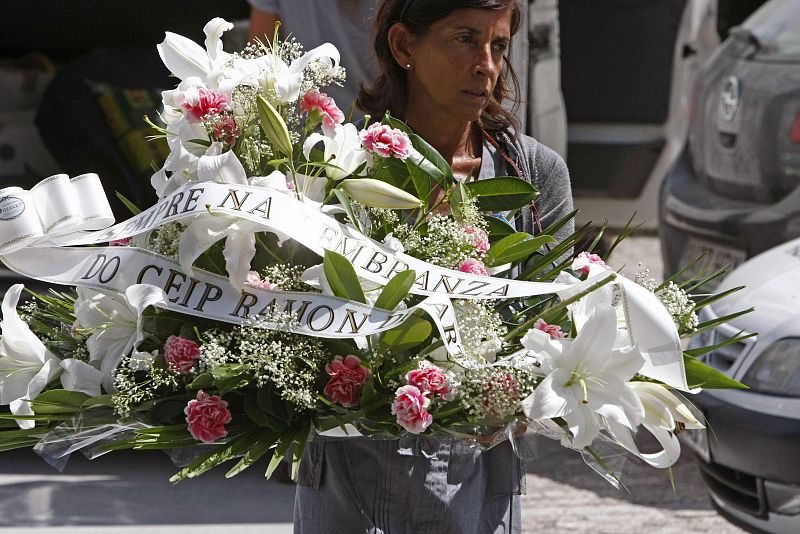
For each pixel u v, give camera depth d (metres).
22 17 12.39
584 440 3.36
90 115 10.95
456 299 3.61
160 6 12.47
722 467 7.52
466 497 4.00
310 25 8.24
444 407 3.57
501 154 4.40
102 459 9.49
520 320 3.82
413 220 4.04
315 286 3.57
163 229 3.67
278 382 3.39
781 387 7.14
